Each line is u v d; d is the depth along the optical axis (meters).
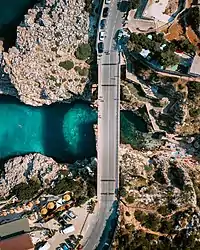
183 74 125.56
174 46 124.94
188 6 124.75
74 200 129.38
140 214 127.12
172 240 124.12
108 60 130.12
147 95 132.12
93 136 141.50
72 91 136.88
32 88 137.12
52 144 144.00
